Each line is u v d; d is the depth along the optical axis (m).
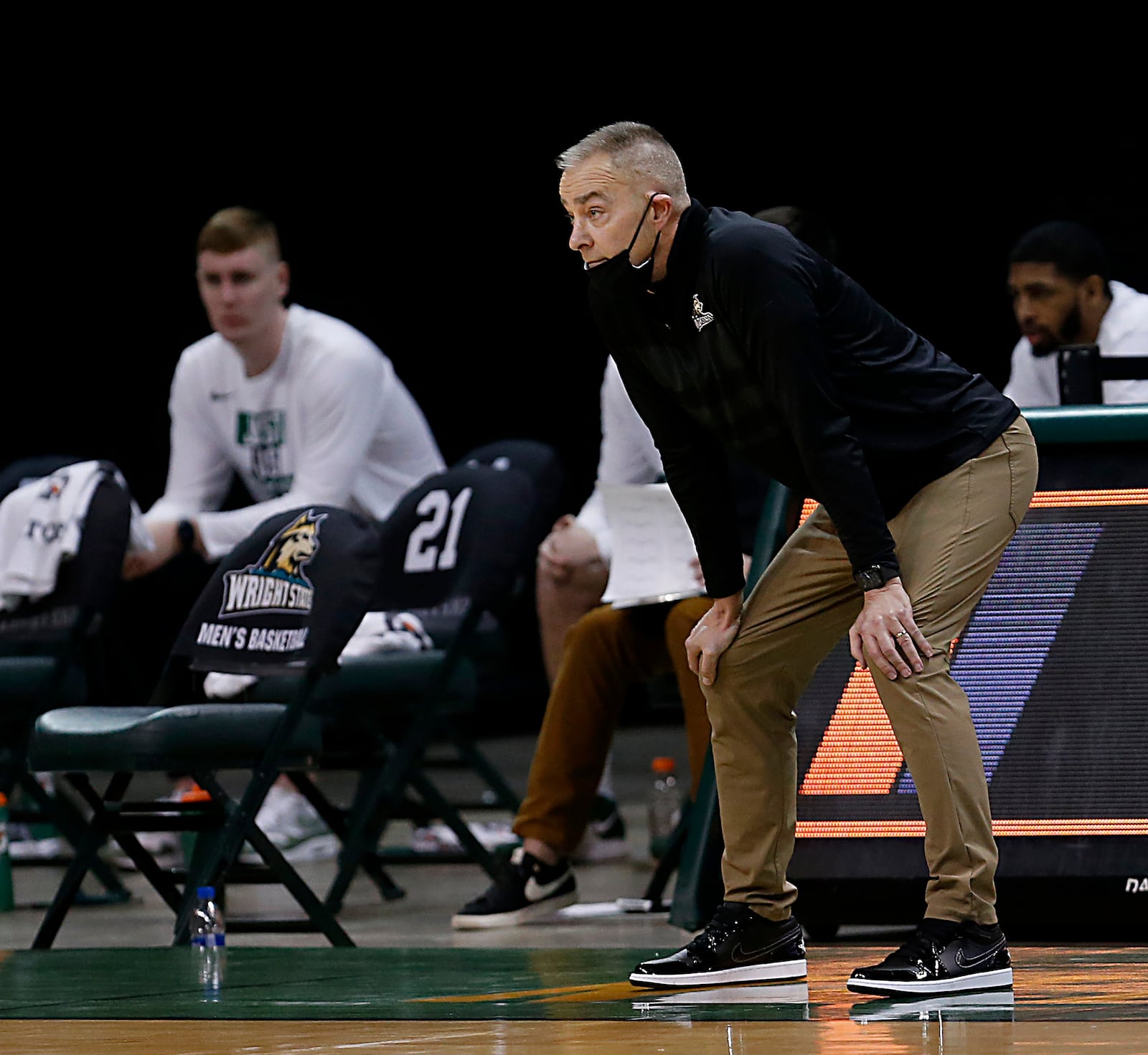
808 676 9.34
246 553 13.37
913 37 32.69
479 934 13.23
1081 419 11.84
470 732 33.97
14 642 15.91
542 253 36.69
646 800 24.06
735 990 9.41
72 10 34.44
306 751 13.27
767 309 8.43
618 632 13.71
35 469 18.30
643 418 9.43
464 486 16.17
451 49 35.28
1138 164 31.59
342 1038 8.38
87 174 35.28
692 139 34.53
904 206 33.38
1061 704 11.52
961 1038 7.80
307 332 18.38
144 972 11.28
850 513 8.60
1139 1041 7.62
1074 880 11.18
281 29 35.09
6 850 15.91
